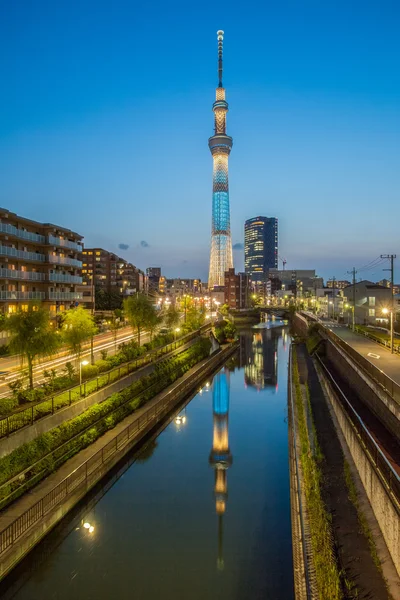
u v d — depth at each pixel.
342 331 69.69
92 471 21.61
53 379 27.19
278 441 32.16
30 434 20.70
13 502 17.66
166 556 17.50
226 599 14.86
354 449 20.77
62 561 17.09
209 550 18.00
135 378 35.75
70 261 63.28
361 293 91.12
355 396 32.94
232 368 63.28
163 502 22.44
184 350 55.34
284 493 23.61
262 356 74.94
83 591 15.31
